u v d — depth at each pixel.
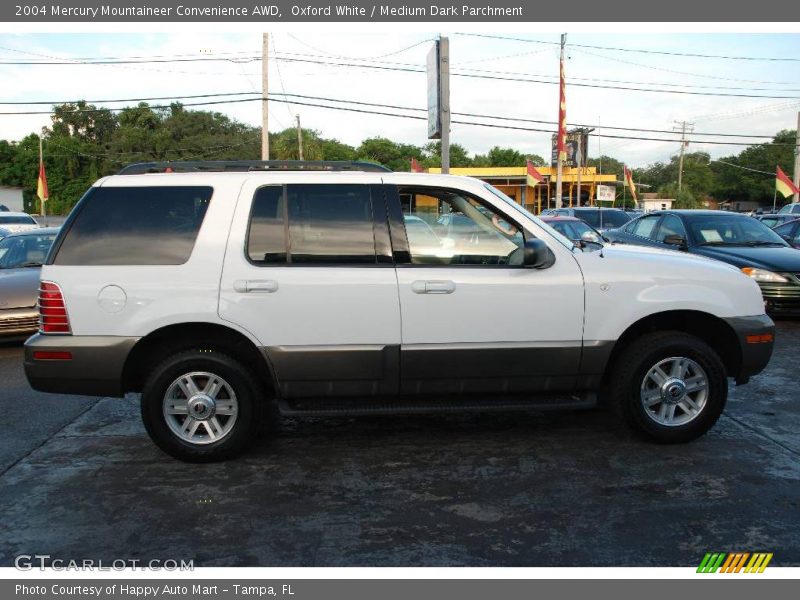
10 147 65.38
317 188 4.40
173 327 4.34
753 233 10.11
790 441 4.76
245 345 4.46
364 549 3.35
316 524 3.61
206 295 4.23
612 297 4.45
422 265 4.35
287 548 3.37
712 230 10.09
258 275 4.25
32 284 8.03
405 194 4.47
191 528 3.58
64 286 4.21
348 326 4.30
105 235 4.30
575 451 4.60
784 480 4.10
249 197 4.36
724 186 86.94
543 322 4.40
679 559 3.23
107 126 70.00
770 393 5.95
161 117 64.69
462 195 4.47
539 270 4.41
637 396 4.55
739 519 3.61
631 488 4.00
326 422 5.27
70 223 4.31
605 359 4.48
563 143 31.06
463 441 4.82
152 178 4.39
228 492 4.02
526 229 4.46
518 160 73.62
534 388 4.50
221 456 4.43
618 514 3.68
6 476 4.29
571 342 4.44
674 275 4.55
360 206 4.40
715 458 4.45
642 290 4.48
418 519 3.65
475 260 4.43
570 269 4.44
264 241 4.32
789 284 8.82
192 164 4.51
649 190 90.06
